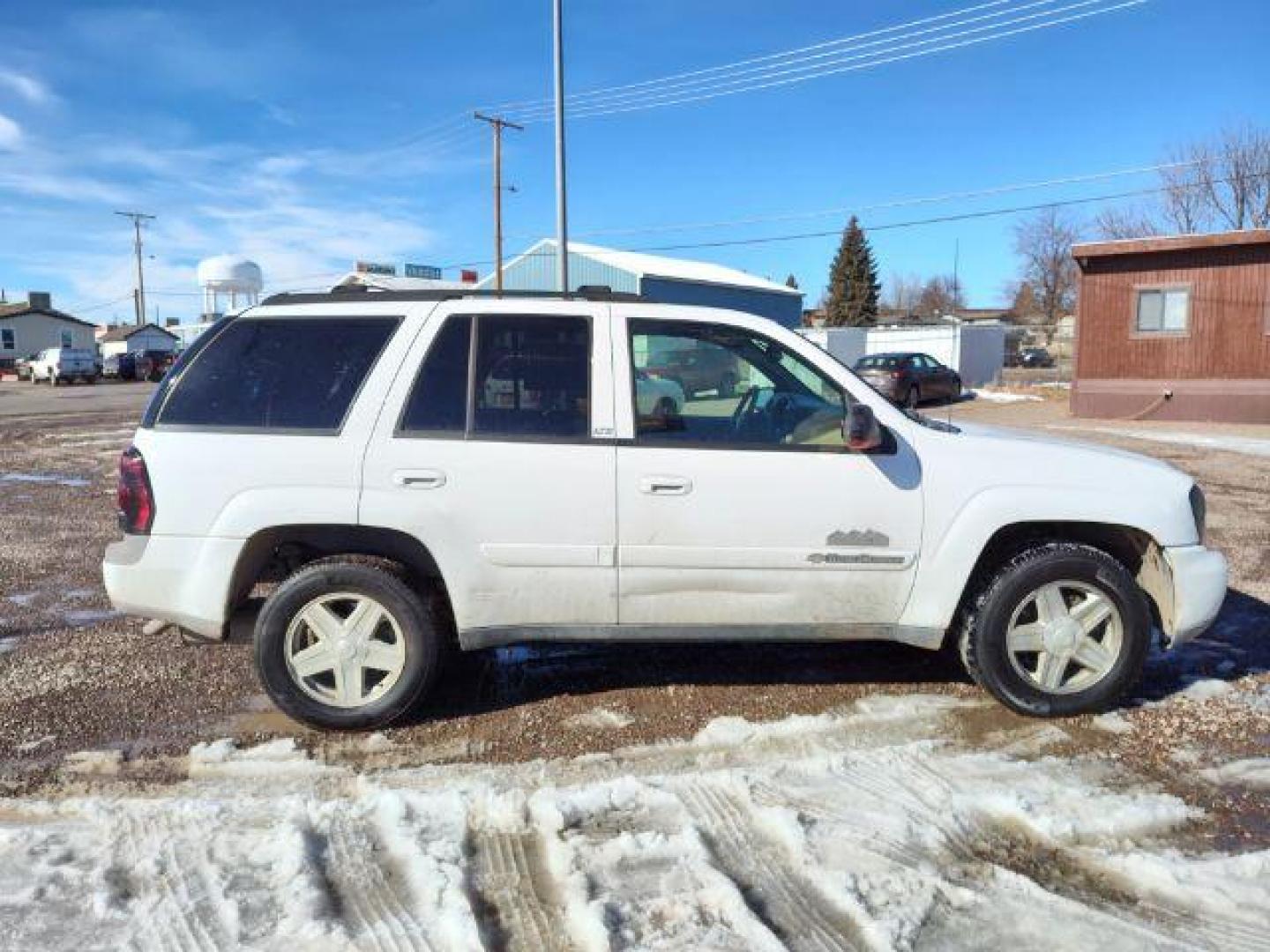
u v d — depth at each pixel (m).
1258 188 42.06
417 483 3.95
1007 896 2.92
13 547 7.81
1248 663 4.93
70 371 45.88
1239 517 8.79
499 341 4.08
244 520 3.94
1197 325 19.30
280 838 3.21
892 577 4.11
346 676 4.06
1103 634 4.22
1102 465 4.21
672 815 3.40
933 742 3.99
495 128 36.84
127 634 5.45
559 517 3.99
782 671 4.82
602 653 5.05
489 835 3.29
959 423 4.88
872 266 73.62
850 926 2.78
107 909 2.84
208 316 52.34
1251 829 3.34
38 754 3.91
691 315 4.18
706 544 4.03
